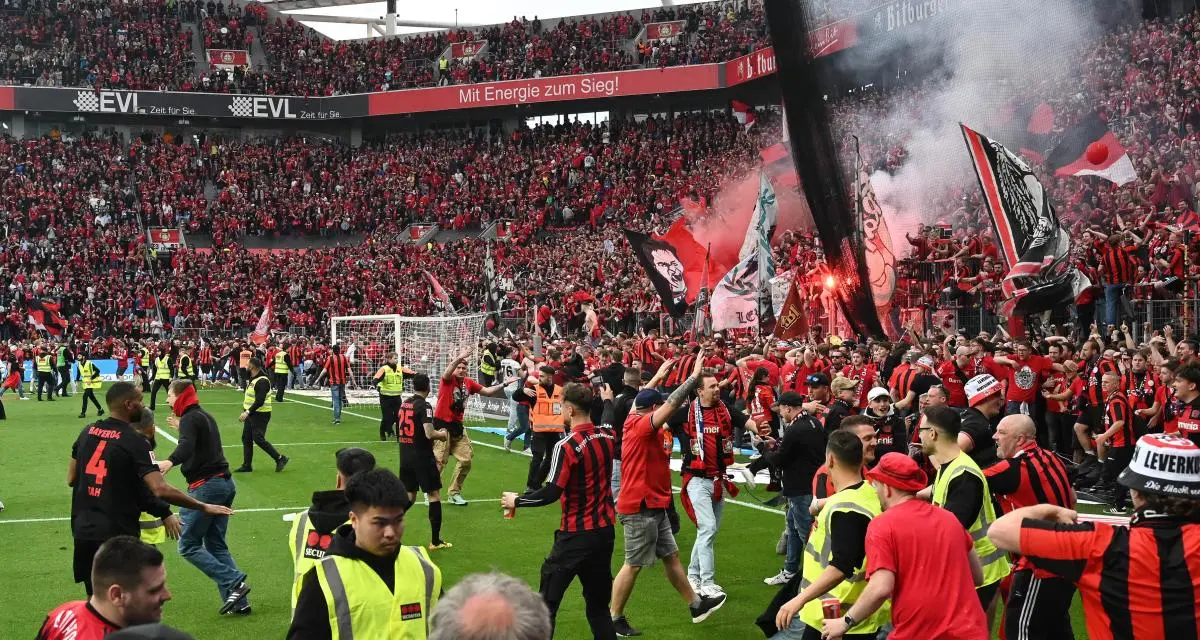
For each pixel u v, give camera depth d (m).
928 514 5.02
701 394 9.30
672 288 27.45
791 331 22.14
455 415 13.73
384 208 55.00
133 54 60.28
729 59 50.84
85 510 7.18
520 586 2.75
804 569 6.07
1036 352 14.92
